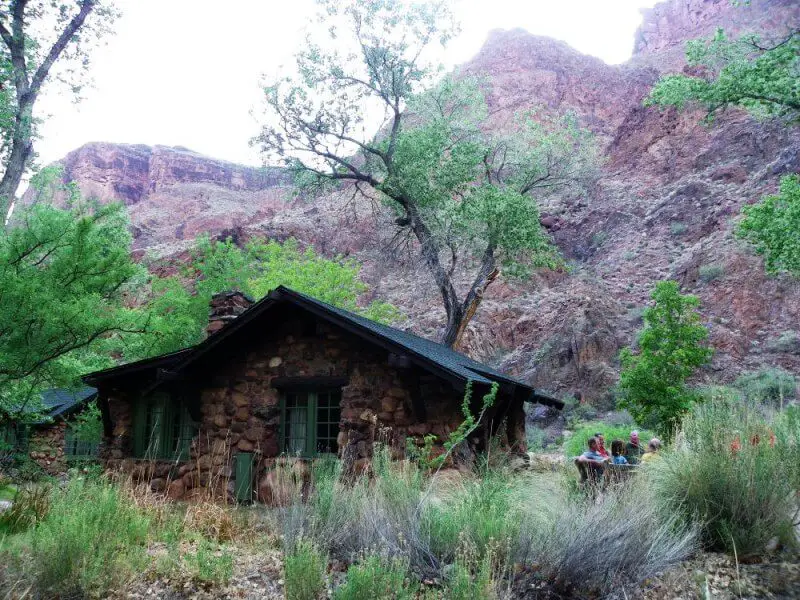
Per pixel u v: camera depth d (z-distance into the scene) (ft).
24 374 25.95
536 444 92.17
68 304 25.52
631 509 19.34
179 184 425.69
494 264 79.10
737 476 19.84
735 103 54.34
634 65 376.89
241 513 27.86
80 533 19.31
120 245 29.55
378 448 30.17
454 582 16.35
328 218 236.43
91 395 57.98
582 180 90.02
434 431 32.09
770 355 129.59
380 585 16.06
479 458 30.91
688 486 20.61
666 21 425.28
